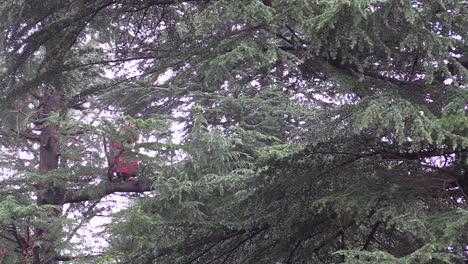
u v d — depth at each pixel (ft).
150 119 27.76
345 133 16.07
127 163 31.68
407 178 15.74
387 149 16.37
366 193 14.88
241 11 14.16
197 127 32.30
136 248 27.58
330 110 15.74
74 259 29.32
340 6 12.92
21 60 19.33
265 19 13.91
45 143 34.96
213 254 19.39
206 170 32.73
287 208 17.89
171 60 17.99
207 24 20.85
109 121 27.30
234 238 19.33
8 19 19.76
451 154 15.53
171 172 32.65
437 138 13.32
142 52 19.89
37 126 35.12
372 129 15.38
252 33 15.67
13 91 19.72
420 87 16.05
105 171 34.09
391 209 13.66
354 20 13.21
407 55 16.07
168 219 31.45
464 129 13.32
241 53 14.12
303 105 24.84
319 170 17.35
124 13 20.11
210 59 15.51
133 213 26.61
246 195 19.29
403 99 14.14
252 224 18.51
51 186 32.91
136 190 34.09
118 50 20.03
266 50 15.93
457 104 13.79
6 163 36.70
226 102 36.29
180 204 31.19
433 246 11.47
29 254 29.07
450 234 12.08
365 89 15.43
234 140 32.37
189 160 32.86
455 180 15.33
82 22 18.47
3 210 27.14
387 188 14.89
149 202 31.35
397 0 13.48
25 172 31.76
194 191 31.96
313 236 18.66
